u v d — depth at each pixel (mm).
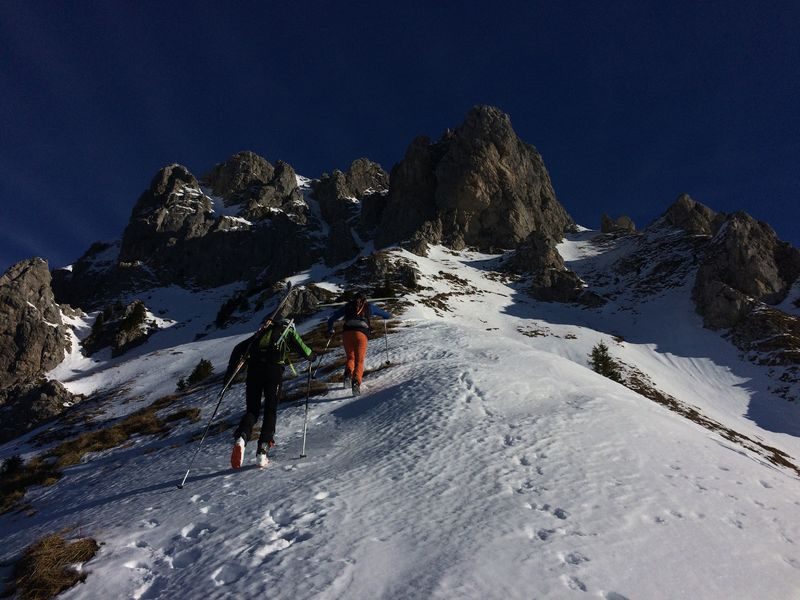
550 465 6895
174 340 74438
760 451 32812
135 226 123312
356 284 70688
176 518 6004
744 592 4289
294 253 109875
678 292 70750
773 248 68625
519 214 106500
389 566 4363
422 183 113875
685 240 87750
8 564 5641
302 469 7430
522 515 5332
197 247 116562
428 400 10508
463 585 3996
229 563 4645
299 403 12914
